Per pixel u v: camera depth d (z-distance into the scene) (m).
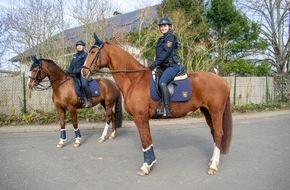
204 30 18.75
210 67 17.44
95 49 5.45
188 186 4.59
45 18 17.41
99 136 8.80
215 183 4.72
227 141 5.61
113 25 17.89
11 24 18.06
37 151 6.90
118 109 8.53
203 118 12.45
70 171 5.37
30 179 4.94
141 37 17.11
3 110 11.45
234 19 20.00
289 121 12.20
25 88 11.45
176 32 16.48
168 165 5.71
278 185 4.62
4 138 8.49
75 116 7.44
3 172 5.32
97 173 5.25
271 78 17.92
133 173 5.24
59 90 7.29
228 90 5.57
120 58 5.37
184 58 16.47
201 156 6.37
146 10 17.33
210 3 20.45
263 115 13.84
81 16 17.16
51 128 9.98
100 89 8.08
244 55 20.95
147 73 5.34
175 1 19.25
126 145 7.51
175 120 11.92
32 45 17.66
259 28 22.33
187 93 5.20
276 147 7.26
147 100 5.16
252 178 4.95
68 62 13.96
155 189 4.48
